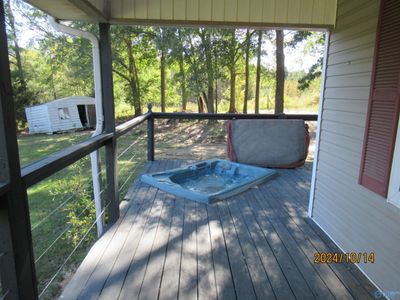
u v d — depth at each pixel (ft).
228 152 16.78
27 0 6.57
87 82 44.65
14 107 3.96
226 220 9.77
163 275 6.81
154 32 42.09
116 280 6.59
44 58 38.32
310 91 61.52
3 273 4.05
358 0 7.38
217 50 41.37
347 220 7.75
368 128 6.79
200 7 8.80
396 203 5.92
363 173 6.97
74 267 10.86
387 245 6.20
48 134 38.32
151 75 51.98
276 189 12.87
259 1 8.86
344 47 8.00
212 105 43.45
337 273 7.00
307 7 8.69
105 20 8.58
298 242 8.40
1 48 3.67
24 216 4.21
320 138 9.32
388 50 6.13
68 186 16.19
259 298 6.10
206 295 6.16
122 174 19.03
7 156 3.80
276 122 16.31
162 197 11.76
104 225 10.03
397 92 5.88
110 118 9.22
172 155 24.95
